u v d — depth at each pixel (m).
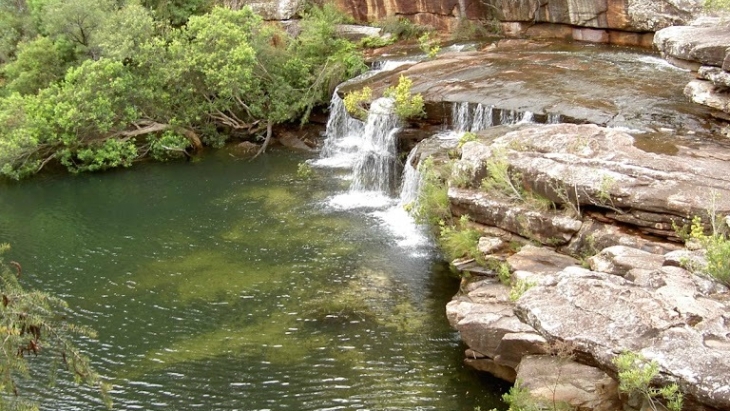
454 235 16.77
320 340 16.20
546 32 32.34
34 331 8.62
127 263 20.62
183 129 30.44
